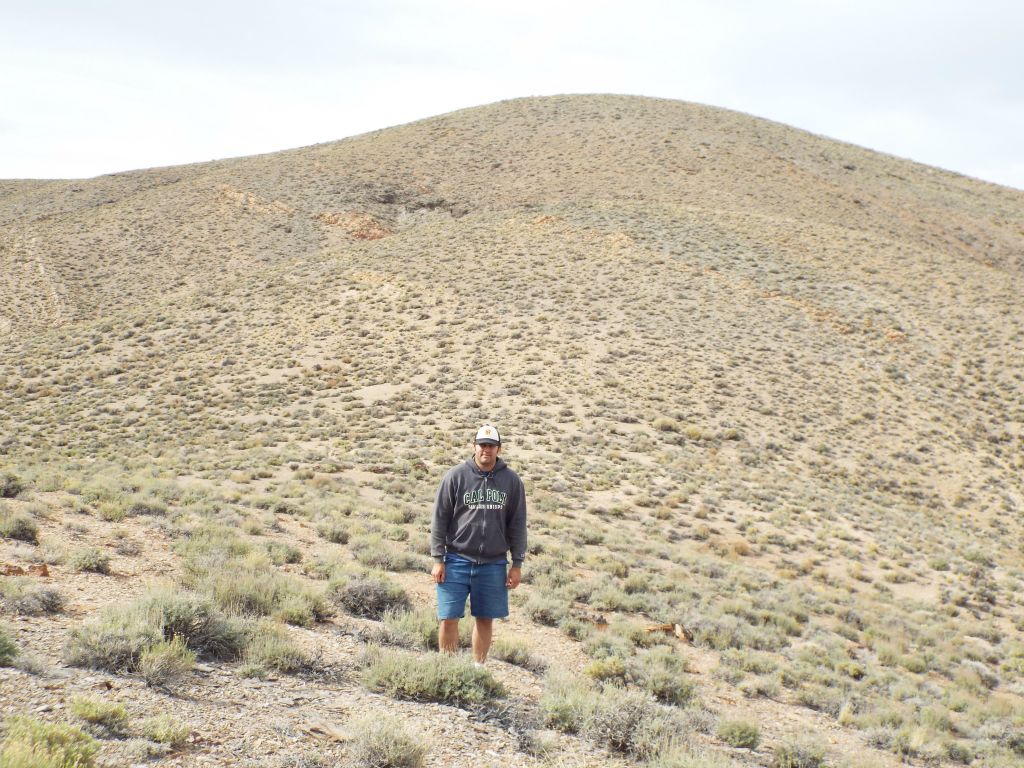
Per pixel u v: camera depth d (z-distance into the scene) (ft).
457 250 200.75
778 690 35.22
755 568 72.59
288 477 85.56
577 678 25.89
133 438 111.14
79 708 13.53
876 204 294.46
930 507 105.19
